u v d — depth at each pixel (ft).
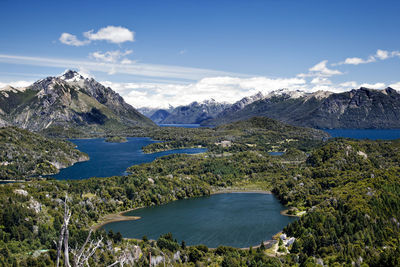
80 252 109.19
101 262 513.04
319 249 590.96
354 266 520.01
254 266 530.68
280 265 541.34
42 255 550.36
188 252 599.98
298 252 604.08
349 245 581.94
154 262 543.80
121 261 136.56
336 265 524.93
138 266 527.81
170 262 554.46
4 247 589.32
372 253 556.92
